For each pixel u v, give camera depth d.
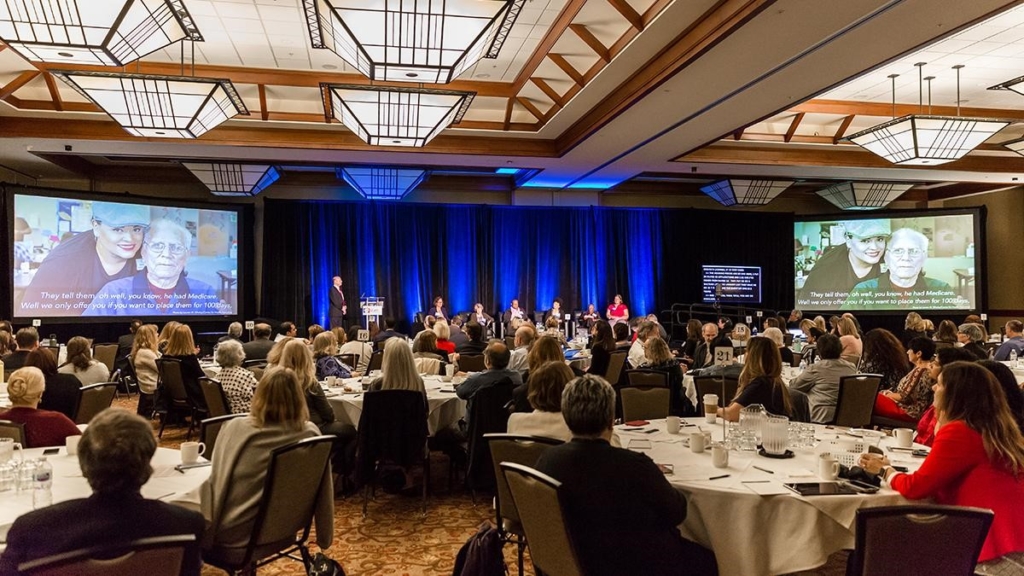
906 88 8.43
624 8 5.82
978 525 2.02
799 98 7.37
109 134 9.08
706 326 7.39
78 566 1.64
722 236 15.48
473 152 10.16
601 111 8.23
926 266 14.28
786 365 7.01
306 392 4.69
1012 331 8.25
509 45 7.01
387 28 4.63
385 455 4.54
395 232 14.13
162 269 11.74
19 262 10.20
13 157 10.43
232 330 8.58
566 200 14.91
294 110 9.10
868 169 11.59
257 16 6.24
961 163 11.60
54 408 4.70
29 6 4.30
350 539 4.16
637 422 4.11
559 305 13.50
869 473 2.79
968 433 2.51
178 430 7.34
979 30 6.55
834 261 14.99
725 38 5.58
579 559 2.26
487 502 4.89
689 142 9.55
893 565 2.04
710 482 2.79
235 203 12.89
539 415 3.29
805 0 4.96
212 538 2.83
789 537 2.61
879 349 5.75
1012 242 14.11
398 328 14.01
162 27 4.84
